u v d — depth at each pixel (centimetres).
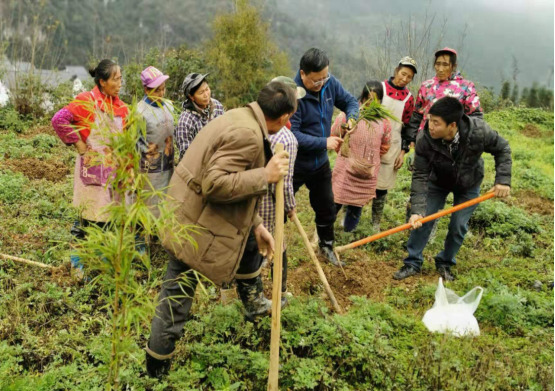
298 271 476
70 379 304
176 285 290
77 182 405
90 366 316
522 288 481
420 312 423
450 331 376
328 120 454
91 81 1201
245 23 2055
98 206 402
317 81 419
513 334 404
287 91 273
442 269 493
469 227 643
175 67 1548
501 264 534
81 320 372
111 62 394
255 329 358
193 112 417
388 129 521
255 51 2077
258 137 262
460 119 427
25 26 1095
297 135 426
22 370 317
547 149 1273
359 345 334
